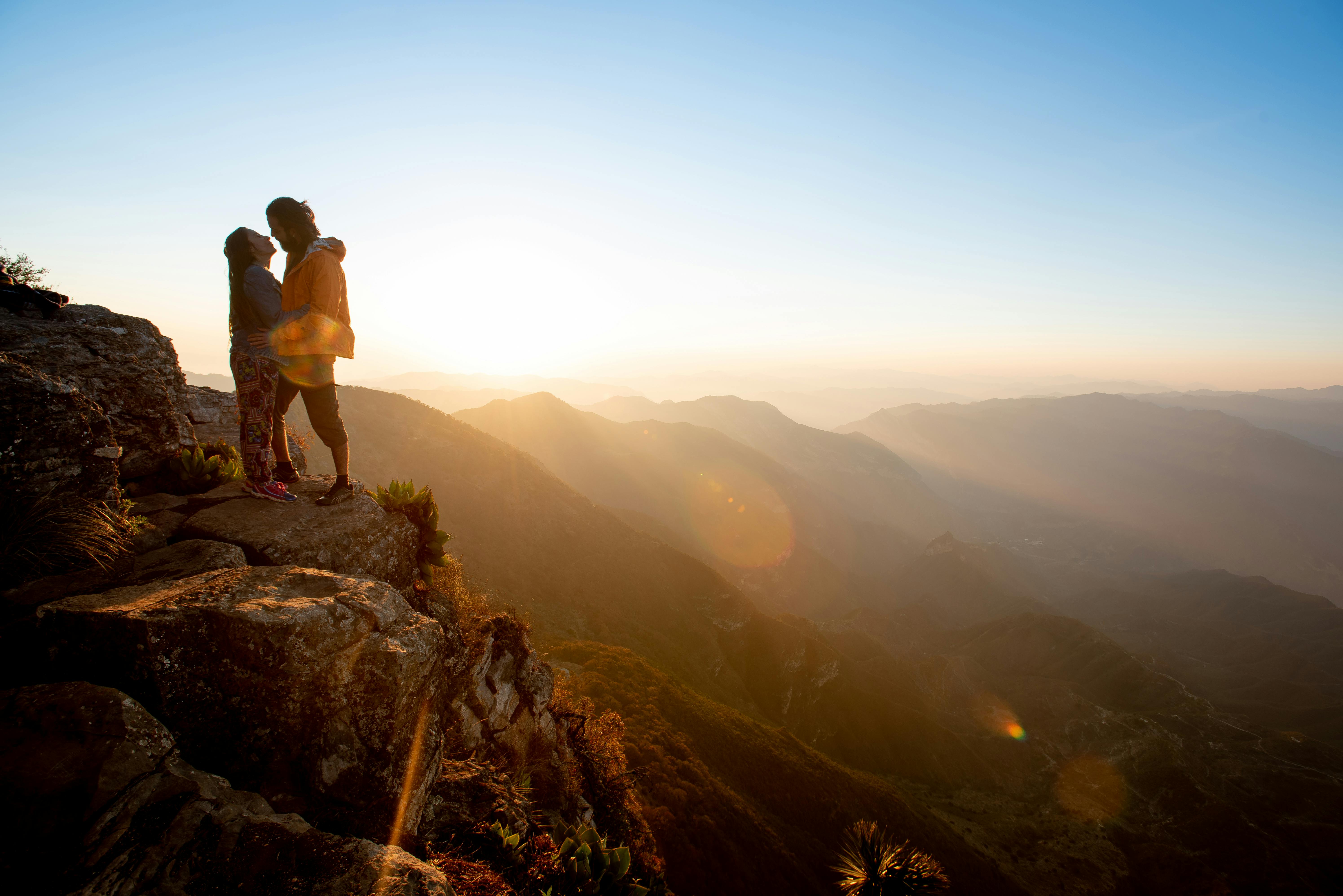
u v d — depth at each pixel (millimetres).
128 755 2746
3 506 3713
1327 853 93938
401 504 6223
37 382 3957
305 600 3762
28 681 3133
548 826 6910
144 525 4742
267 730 3396
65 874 2395
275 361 5289
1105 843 92562
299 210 5301
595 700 41969
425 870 3068
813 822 46219
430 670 4324
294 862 2863
